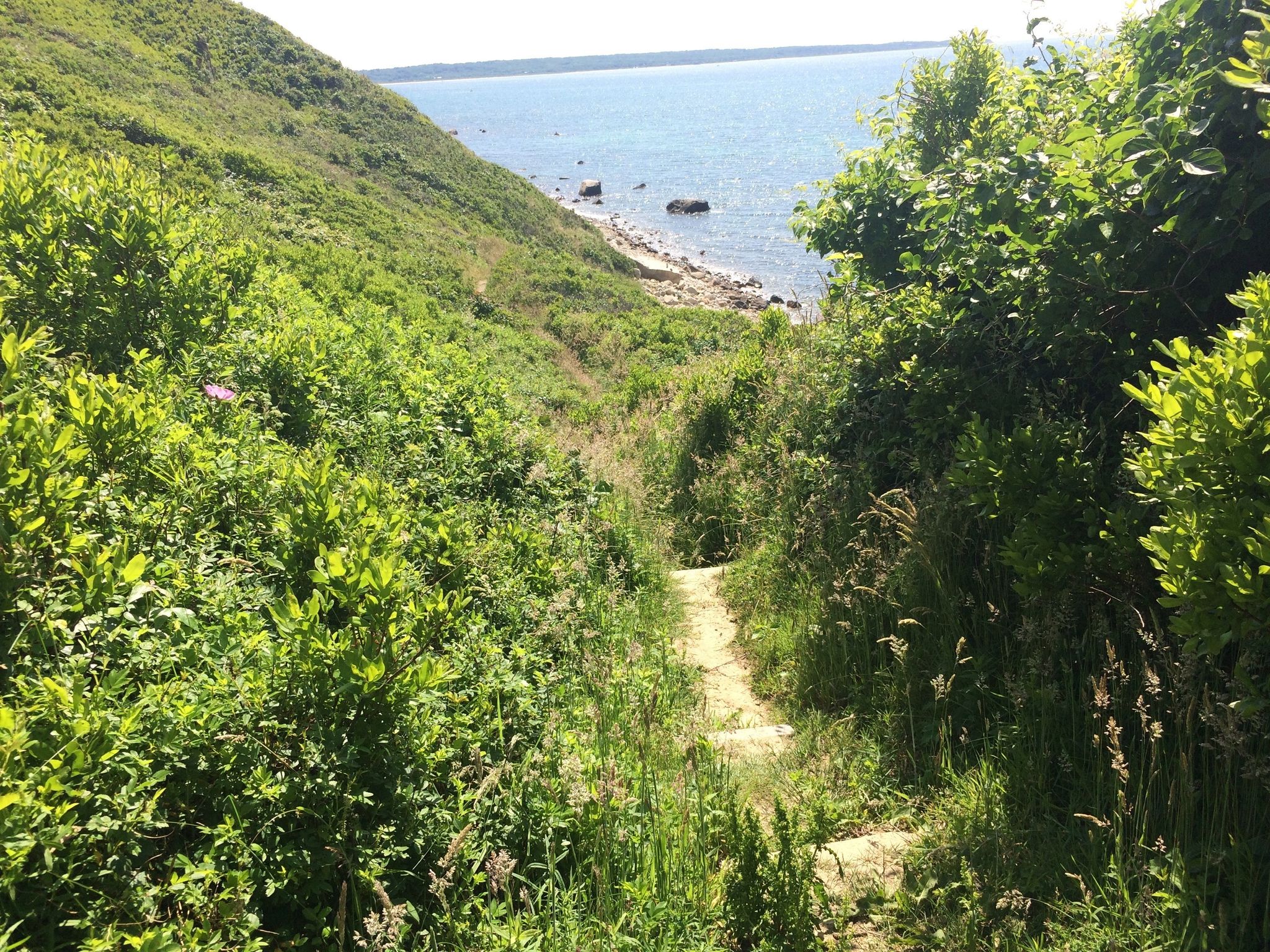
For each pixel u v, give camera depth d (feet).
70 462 9.86
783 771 13.44
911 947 9.61
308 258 62.64
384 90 144.87
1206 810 9.74
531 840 10.01
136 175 20.13
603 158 366.63
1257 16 11.20
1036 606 13.03
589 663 15.55
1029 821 10.87
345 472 16.63
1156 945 8.69
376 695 9.26
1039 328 15.03
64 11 106.42
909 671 14.37
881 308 22.02
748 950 9.70
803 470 22.68
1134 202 13.70
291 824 8.38
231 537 12.93
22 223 17.57
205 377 18.21
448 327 61.82
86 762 7.03
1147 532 11.30
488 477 22.08
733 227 203.21
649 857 10.38
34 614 8.41
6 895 6.40
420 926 8.66
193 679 8.93
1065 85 20.49
